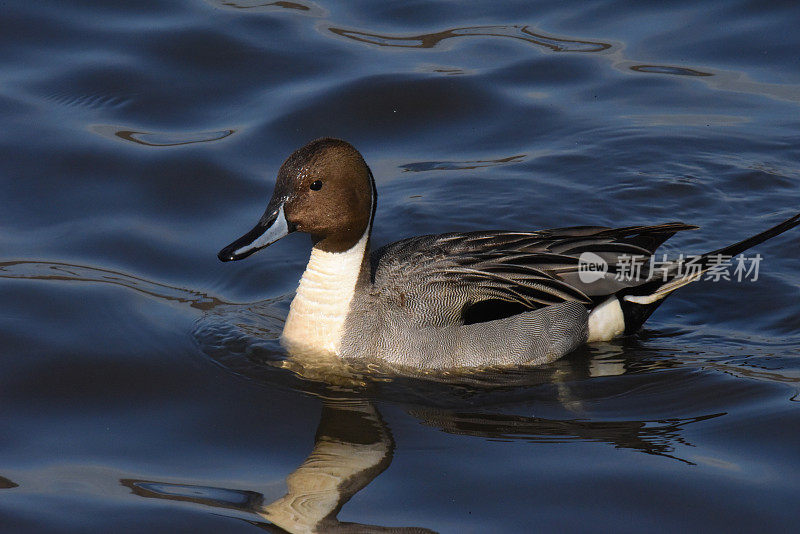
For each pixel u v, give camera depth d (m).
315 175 11.10
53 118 16.16
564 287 11.89
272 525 9.06
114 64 17.41
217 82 17.20
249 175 15.27
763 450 10.05
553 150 15.94
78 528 9.03
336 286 11.58
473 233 12.21
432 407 10.92
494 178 15.34
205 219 14.45
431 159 15.84
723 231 14.34
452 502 9.37
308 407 10.90
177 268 13.48
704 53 17.84
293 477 9.77
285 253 14.02
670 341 12.27
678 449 10.11
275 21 18.61
